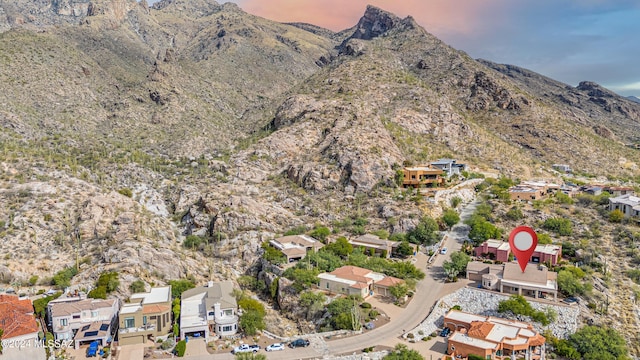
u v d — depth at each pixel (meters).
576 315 109.94
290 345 100.00
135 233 147.00
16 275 124.81
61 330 97.62
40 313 106.38
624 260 134.50
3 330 91.31
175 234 171.25
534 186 189.75
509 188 190.25
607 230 149.00
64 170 187.50
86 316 101.00
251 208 175.75
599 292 120.31
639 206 152.12
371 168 196.00
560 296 118.12
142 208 173.88
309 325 115.69
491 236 150.00
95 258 134.00
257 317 107.56
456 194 187.38
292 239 155.25
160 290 115.06
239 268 150.75
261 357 89.62
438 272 136.25
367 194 187.88
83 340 95.69
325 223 174.88
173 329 103.81
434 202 174.50
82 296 110.56
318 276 129.75
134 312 99.75
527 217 161.50
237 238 160.25
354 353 96.31
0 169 171.88
